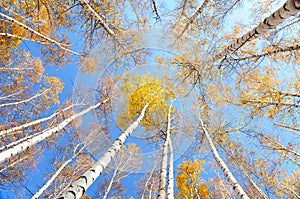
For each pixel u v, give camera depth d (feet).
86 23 23.12
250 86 20.43
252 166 26.68
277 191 25.77
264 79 19.52
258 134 25.08
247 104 20.89
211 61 18.12
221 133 24.73
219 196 33.96
